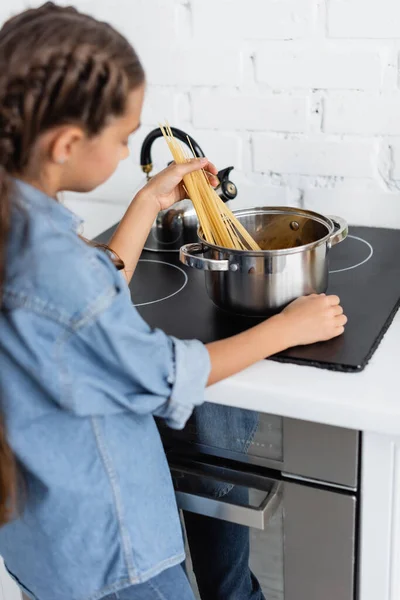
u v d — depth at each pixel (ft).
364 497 3.41
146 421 3.34
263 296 3.69
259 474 3.63
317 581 3.70
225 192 4.64
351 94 4.79
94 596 3.33
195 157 4.42
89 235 5.77
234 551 3.90
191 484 3.81
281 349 3.41
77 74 2.80
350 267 4.44
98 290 2.86
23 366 2.89
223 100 5.15
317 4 4.66
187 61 5.14
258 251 3.56
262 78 4.99
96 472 3.15
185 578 3.62
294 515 3.61
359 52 4.67
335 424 3.18
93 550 3.24
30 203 2.88
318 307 3.52
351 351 3.46
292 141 5.07
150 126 5.46
